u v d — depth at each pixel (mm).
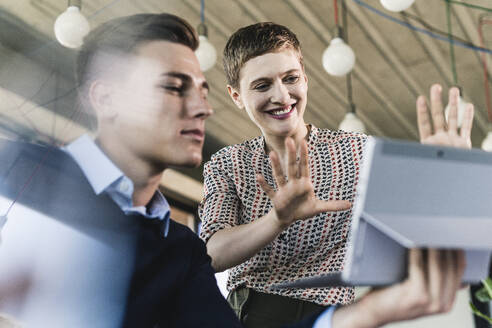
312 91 5398
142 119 842
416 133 6281
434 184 612
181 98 857
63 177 857
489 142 4562
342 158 1470
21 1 3621
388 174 601
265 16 4234
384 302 634
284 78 1425
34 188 843
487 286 1009
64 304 810
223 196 1483
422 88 5352
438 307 614
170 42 864
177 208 6000
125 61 853
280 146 1486
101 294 838
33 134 3486
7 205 820
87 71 879
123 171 871
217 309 989
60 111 3506
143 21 870
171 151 847
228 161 1541
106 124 864
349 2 4105
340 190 1432
